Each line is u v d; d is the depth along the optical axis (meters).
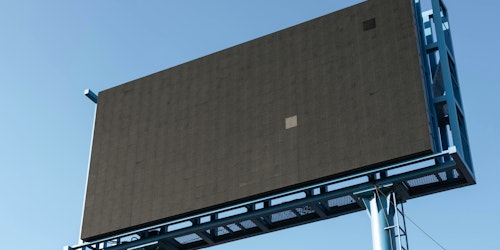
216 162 41.00
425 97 37.06
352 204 39.19
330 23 41.53
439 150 36.66
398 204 37.38
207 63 44.53
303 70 41.00
